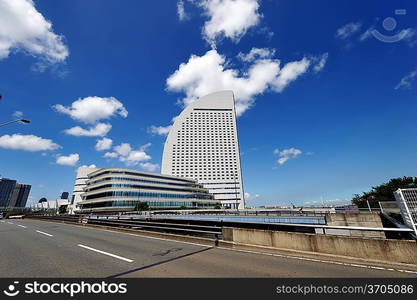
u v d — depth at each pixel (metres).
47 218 32.31
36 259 7.66
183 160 157.88
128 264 6.81
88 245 10.34
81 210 87.50
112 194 76.69
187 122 167.88
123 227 16.66
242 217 31.83
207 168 157.25
